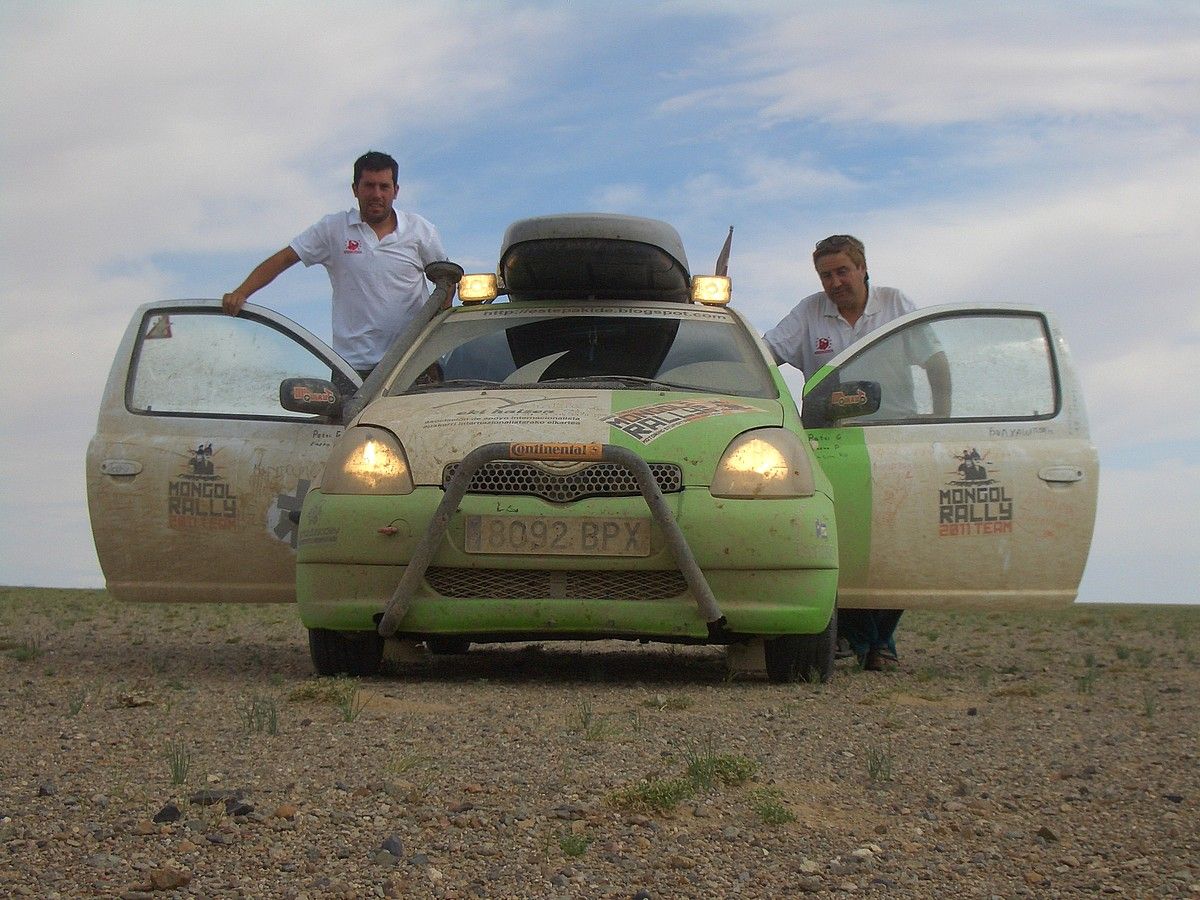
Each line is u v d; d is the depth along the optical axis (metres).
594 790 3.51
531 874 2.85
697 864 2.94
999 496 6.28
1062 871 2.97
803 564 5.30
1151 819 3.40
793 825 3.25
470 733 4.27
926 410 6.48
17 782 3.51
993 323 6.60
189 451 6.45
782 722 4.63
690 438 5.43
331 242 7.88
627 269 6.69
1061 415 6.43
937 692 5.70
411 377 6.48
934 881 2.88
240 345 6.64
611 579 5.33
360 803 3.32
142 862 2.85
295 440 6.42
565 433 5.39
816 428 6.41
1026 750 4.25
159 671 6.15
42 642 8.18
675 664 6.85
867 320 7.80
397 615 5.31
